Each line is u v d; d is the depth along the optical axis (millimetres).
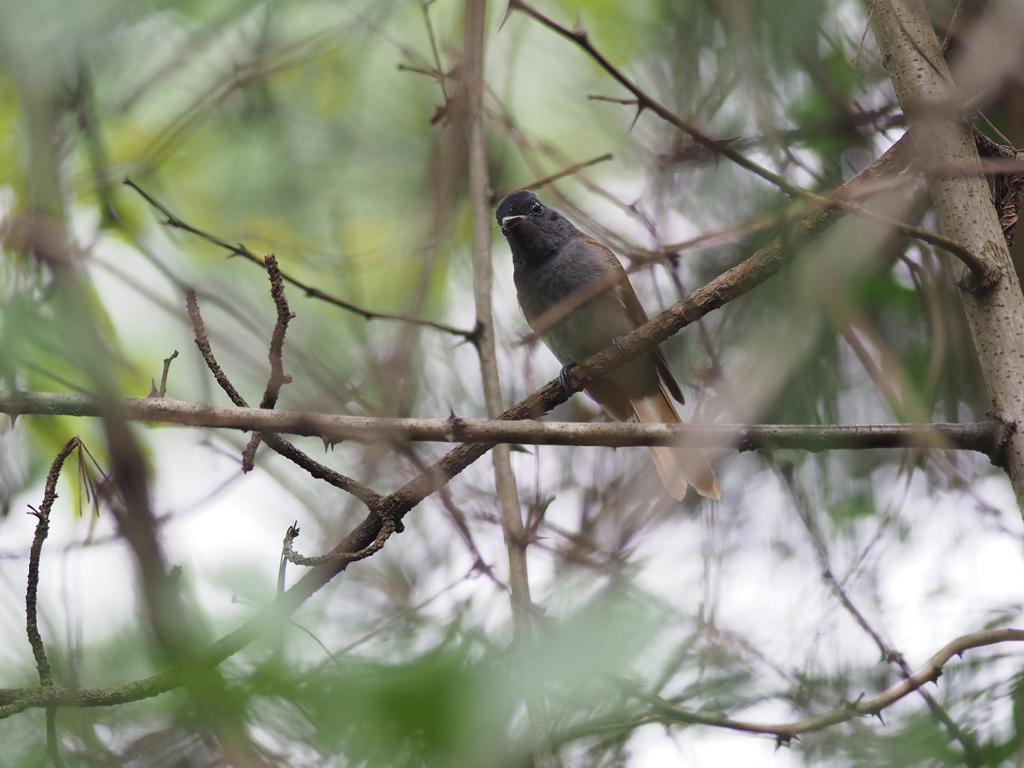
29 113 7461
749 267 7363
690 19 9875
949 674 7598
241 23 9508
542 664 4906
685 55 9820
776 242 7195
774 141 7379
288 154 10609
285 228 10602
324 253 10320
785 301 7645
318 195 10531
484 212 8828
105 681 5984
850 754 7172
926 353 9031
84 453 6703
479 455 6812
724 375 7461
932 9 8828
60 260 6668
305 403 6742
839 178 9117
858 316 7133
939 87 6457
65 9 7551
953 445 6141
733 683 7367
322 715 4648
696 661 7188
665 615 6527
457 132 8359
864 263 7312
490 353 8633
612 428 6535
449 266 9766
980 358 6301
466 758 4500
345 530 6770
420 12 10633
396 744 4547
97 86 8852
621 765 6906
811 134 9031
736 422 6781
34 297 6781
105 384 5484
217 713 4742
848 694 7691
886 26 6734
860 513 9633
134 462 5180
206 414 6234
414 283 9219
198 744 5430
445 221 8117
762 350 7152
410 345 7039
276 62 9375
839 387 9117
